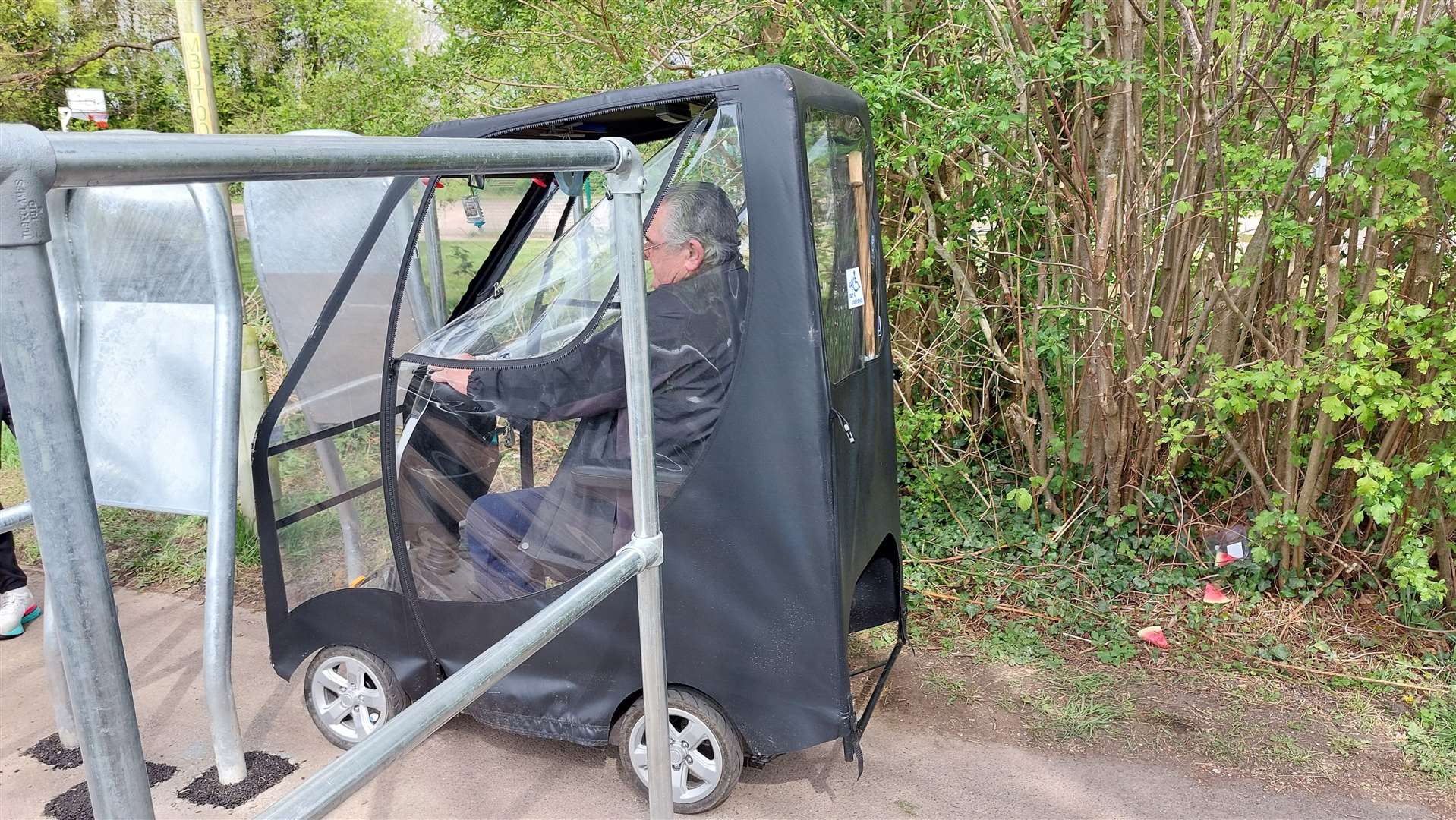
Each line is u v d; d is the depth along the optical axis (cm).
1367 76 262
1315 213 331
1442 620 334
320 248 326
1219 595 359
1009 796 259
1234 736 285
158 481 260
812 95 221
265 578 265
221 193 244
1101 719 294
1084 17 365
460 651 248
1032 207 365
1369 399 298
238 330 243
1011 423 423
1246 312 365
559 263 231
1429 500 330
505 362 225
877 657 334
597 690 237
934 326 431
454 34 605
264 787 261
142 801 89
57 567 82
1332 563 364
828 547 209
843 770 270
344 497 260
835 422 212
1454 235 313
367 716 268
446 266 331
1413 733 281
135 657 336
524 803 257
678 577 221
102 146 80
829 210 233
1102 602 360
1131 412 378
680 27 466
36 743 284
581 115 231
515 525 245
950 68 354
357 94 786
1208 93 343
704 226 214
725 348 213
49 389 80
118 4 1636
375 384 292
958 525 418
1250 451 371
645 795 250
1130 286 362
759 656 220
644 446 164
